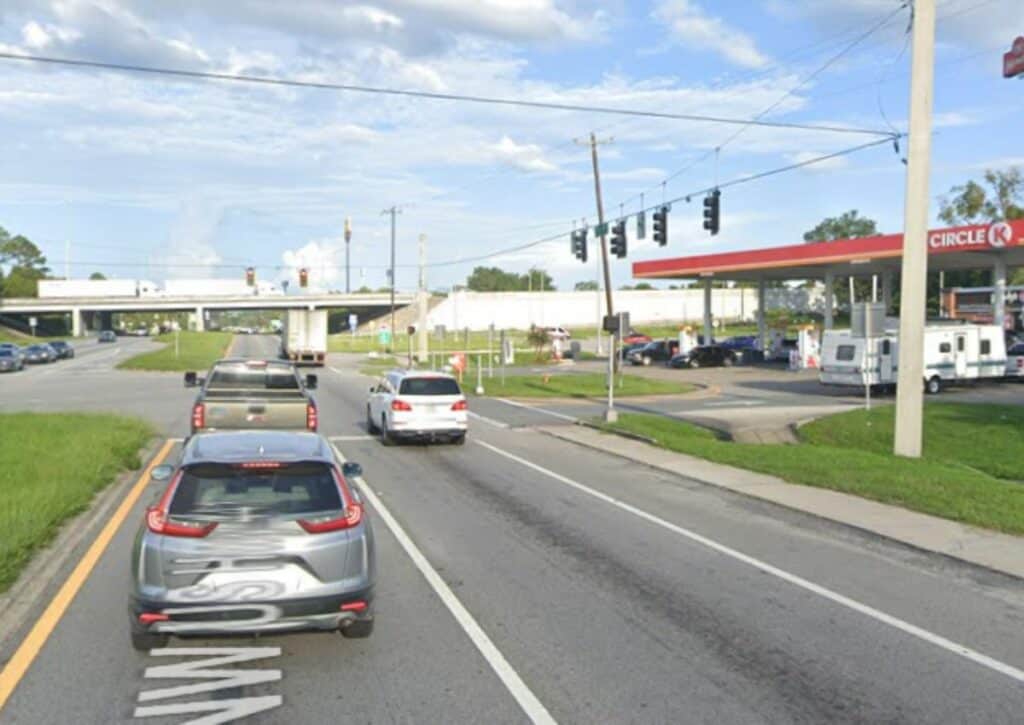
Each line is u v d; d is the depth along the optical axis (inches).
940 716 222.8
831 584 347.9
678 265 2349.9
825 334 1524.4
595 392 1530.5
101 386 1611.7
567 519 477.1
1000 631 290.7
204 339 4421.8
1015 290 2743.6
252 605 248.5
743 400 1389.0
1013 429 924.6
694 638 281.9
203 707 225.3
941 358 1472.7
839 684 243.8
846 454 708.7
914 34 673.6
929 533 434.9
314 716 220.2
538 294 5315.0
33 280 6210.6
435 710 224.1
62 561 372.5
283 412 658.8
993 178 3531.0
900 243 1793.8
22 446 631.8
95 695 232.2
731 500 537.0
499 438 882.1
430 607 313.4
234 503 259.8
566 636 282.8
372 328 5551.2
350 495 274.1
